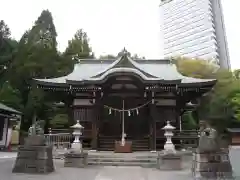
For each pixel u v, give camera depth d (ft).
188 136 62.69
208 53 219.20
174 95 66.44
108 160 43.39
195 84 62.13
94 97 64.49
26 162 31.73
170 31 257.55
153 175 31.07
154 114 62.28
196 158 29.78
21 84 112.88
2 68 121.39
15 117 78.02
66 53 134.41
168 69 78.95
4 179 26.86
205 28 230.07
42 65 112.68
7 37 134.62
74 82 61.52
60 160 46.96
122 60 62.95
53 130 67.56
